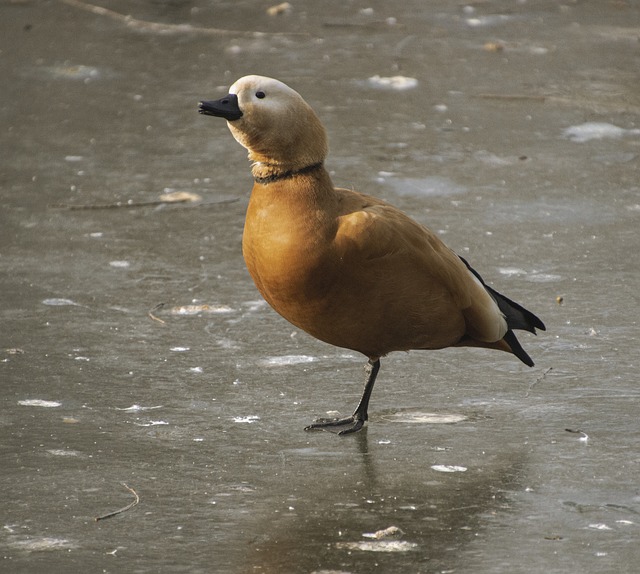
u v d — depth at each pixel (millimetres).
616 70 22781
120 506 7996
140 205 15648
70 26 26578
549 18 27891
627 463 8617
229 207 15609
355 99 20781
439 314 9195
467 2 29891
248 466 8664
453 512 7891
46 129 19203
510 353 10875
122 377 10344
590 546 7379
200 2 29438
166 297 12438
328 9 28891
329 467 8641
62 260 13562
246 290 12680
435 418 9539
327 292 8859
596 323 11570
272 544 7461
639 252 13656
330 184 9008
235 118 8750
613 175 16656
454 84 21797
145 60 23703
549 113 19844
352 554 7312
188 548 7410
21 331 11406
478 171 16844
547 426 9312
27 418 9453
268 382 10297
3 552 7352
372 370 9516
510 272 13047
